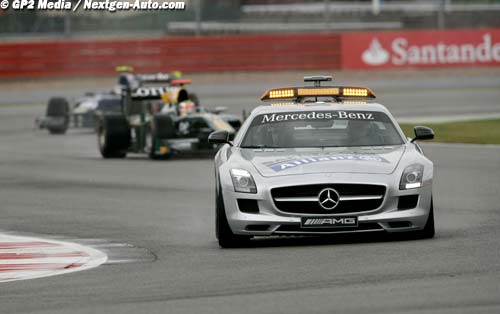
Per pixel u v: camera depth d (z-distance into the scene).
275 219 37.81
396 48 160.88
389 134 41.91
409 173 38.22
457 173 66.19
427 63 162.00
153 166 77.56
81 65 151.00
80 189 64.25
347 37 158.62
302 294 28.78
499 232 41.38
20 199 60.12
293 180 37.84
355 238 40.19
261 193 37.97
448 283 29.56
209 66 154.88
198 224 48.03
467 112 119.94
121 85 87.75
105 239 44.00
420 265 32.94
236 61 155.50
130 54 152.50
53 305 28.70
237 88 152.25
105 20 167.88
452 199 54.22
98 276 33.88
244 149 41.62
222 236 39.19
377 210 37.66
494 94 144.25
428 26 196.62
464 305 26.33
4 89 152.00
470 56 163.50
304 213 37.75
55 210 54.91
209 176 69.62
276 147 41.44
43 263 37.78
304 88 45.25
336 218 37.56
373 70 159.38
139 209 54.19
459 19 197.38
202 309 27.16
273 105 44.31
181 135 81.38
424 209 38.19
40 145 100.69
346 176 37.75
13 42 157.38
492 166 69.62
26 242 43.75
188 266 35.19
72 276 34.16
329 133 41.84
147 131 83.31
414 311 25.84
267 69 156.38
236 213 38.44
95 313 27.23
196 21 164.38
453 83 159.38
